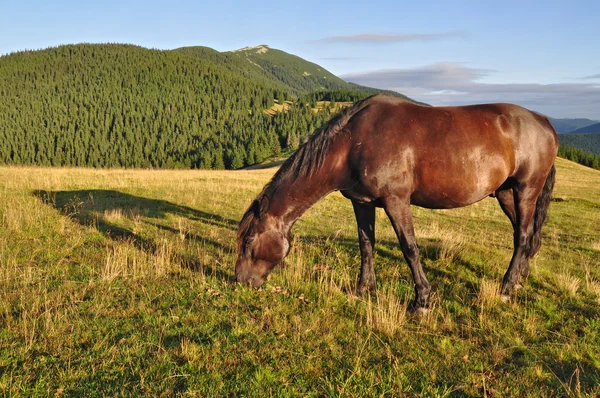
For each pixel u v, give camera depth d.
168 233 8.12
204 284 5.12
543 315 4.62
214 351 3.50
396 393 3.05
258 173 33.69
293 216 4.98
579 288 5.54
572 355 3.69
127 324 4.00
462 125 4.57
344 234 8.84
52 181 14.69
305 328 4.04
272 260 5.01
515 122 4.89
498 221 13.13
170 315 4.25
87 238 7.31
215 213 10.86
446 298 5.04
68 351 3.45
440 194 4.61
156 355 3.41
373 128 4.49
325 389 3.06
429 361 3.53
